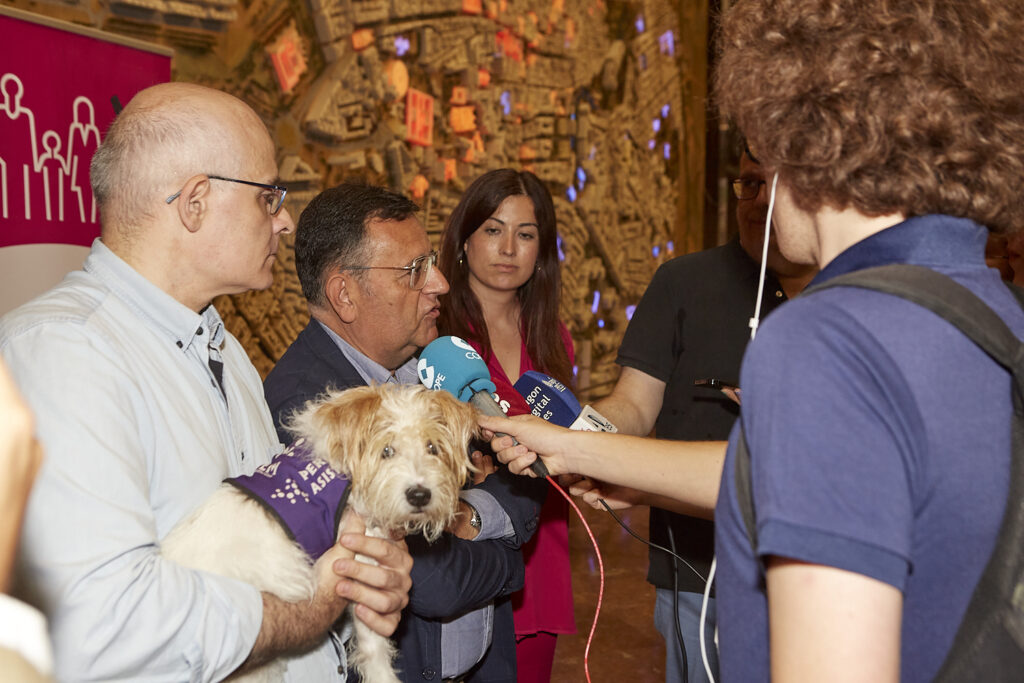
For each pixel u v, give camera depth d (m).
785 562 0.72
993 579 0.75
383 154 6.64
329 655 1.72
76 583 1.20
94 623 1.20
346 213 2.10
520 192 2.93
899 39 0.82
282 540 1.49
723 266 2.49
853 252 0.89
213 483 1.53
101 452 1.27
